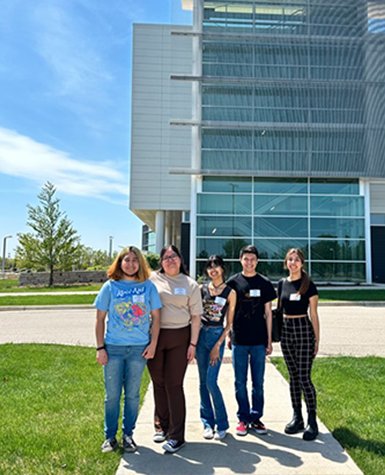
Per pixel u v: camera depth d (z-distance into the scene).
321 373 5.66
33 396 4.72
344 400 4.55
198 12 23.36
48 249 26.12
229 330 3.77
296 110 22.59
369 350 7.50
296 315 3.83
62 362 6.38
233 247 22.70
